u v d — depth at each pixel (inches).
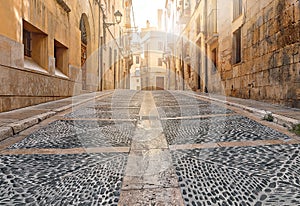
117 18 613.9
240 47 346.0
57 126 147.2
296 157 85.4
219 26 431.2
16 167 79.6
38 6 251.6
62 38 323.0
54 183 68.5
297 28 198.2
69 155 91.9
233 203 58.1
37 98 247.3
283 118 144.3
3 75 184.5
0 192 63.6
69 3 349.4
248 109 200.4
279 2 226.2
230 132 126.7
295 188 64.1
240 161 83.4
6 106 189.9
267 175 71.9
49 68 280.2
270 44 245.4
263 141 106.7
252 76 291.6
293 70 204.4
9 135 121.3
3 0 185.3
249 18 298.5
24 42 256.2
